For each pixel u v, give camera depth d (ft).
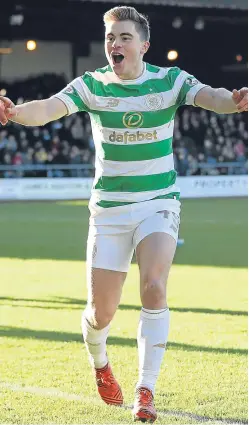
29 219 153.17
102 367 38.91
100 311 37.32
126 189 36.70
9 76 256.11
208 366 46.75
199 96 36.09
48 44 256.11
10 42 253.03
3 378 44.34
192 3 215.31
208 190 221.05
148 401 34.94
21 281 80.79
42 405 39.17
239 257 99.30
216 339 53.88
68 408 38.63
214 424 36.22
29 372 45.65
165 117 36.68
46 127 239.91
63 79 259.39
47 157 224.94
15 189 207.62
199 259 97.60
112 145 36.58
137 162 36.55
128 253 37.32
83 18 232.53
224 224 142.51
